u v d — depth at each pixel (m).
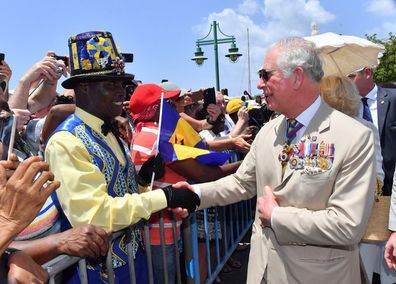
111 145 2.16
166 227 2.90
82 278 1.79
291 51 2.09
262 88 2.20
